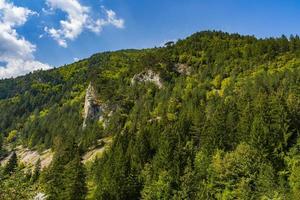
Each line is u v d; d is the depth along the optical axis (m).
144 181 99.75
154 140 119.38
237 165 87.56
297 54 182.00
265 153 87.81
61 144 175.75
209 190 86.25
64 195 94.50
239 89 153.50
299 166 80.06
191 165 98.44
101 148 161.25
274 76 148.12
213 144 101.75
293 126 98.94
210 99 152.38
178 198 86.94
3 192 29.06
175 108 162.50
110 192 96.75
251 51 199.50
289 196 73.62
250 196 79.50
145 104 182.50
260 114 100.00
